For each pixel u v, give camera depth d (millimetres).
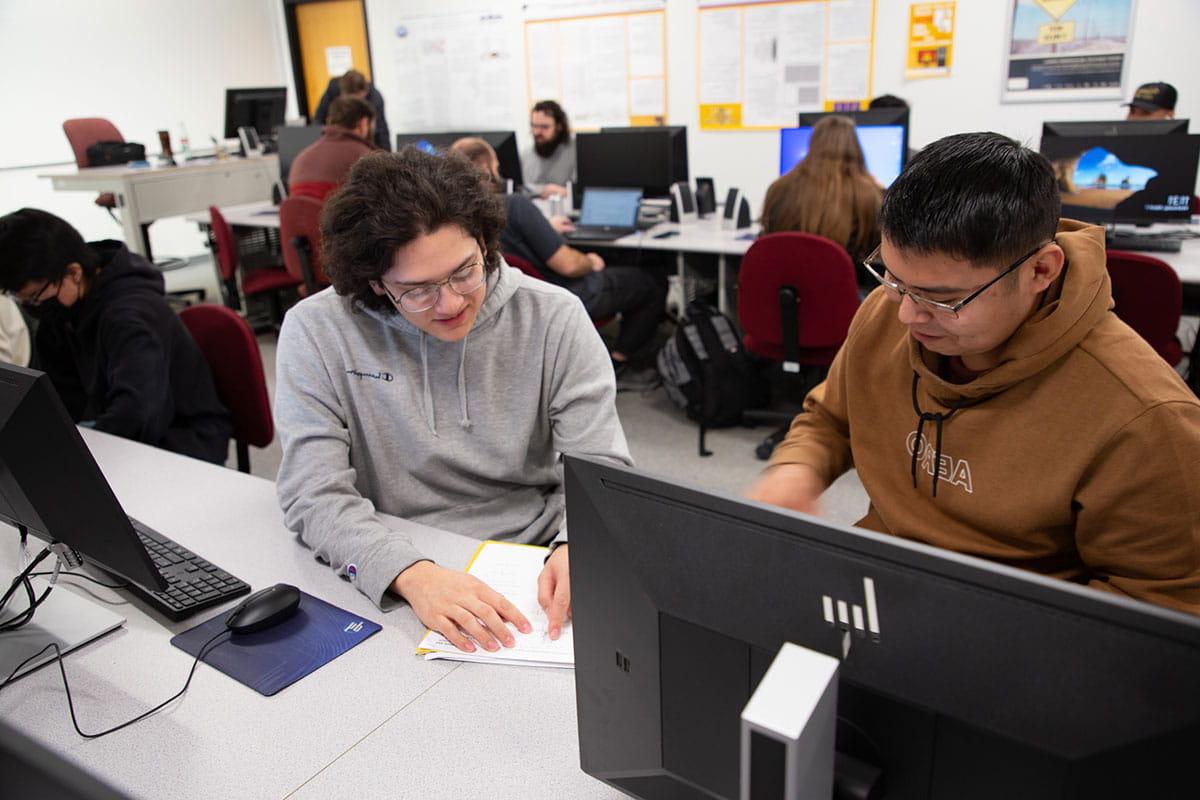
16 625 1201
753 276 2904
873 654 613
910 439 1198
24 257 1882
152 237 7148
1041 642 543
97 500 1026
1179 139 2887
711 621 691
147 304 1989
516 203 3359
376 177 1220
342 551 1284
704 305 3477
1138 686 511
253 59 7586
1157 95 3709
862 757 642
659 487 705
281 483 1420
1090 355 996
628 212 3959
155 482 1683
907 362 1190
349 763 953
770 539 649
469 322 1323
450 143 4680
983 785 590
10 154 6293
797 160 3814
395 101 7188
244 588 1283
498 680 1078
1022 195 866
